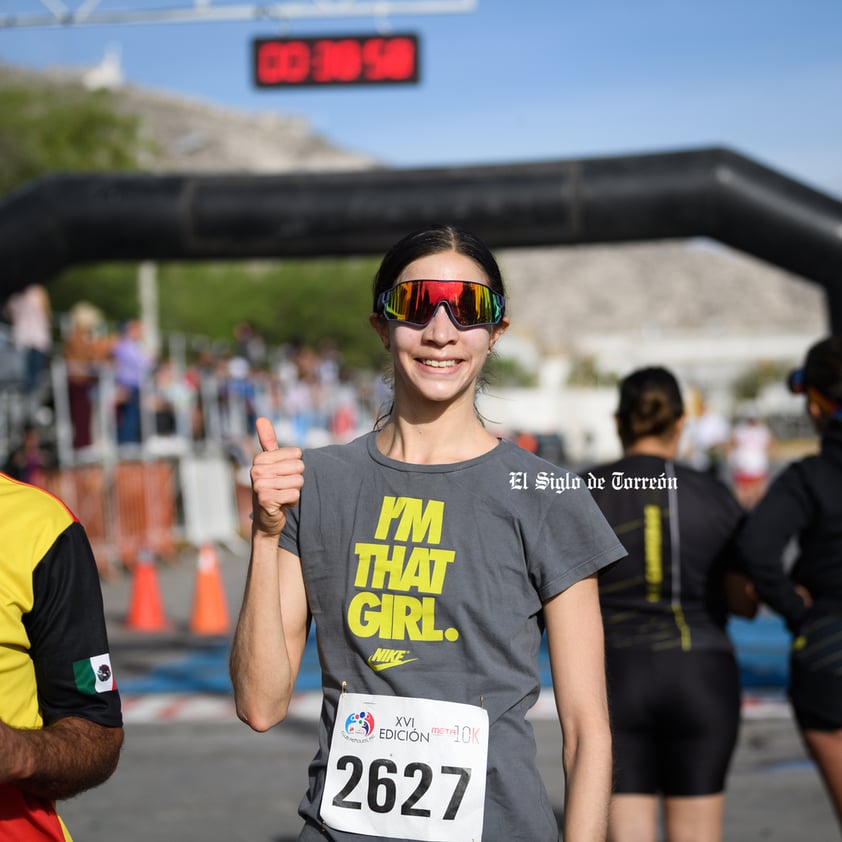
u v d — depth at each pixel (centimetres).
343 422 2516
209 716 745
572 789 221
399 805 218
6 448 1197
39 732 206
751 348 6272
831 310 1159
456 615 221
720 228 1148
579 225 1150
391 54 1264
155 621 1043
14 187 3350
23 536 212
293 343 2370
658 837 497
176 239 1174
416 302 234
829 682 342
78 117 3528
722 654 358
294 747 676
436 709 220
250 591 229
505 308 244
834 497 346
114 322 3616
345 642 227
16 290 1189
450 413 235
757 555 347
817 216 1123
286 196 1161
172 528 1566
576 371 5219
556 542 226
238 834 520
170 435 1596
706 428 2459
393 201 1152
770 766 626
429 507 227
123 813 552
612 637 357
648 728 353
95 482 1346
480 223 1152
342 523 230
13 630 208
